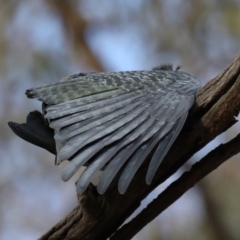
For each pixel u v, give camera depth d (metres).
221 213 16.61
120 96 8.12
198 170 8.71
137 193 8.48
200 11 16.58
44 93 8.30
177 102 7.97
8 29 16.78
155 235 16.39
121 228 8.96
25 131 8.83
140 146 7.32
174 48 16.34
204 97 8.16
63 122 7.66
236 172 16.53
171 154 8.36
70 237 8.89
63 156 7.19
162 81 8.59
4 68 16.53
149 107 7.86
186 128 8.20
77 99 8.10
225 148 8.62
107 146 7.29
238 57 8.00
